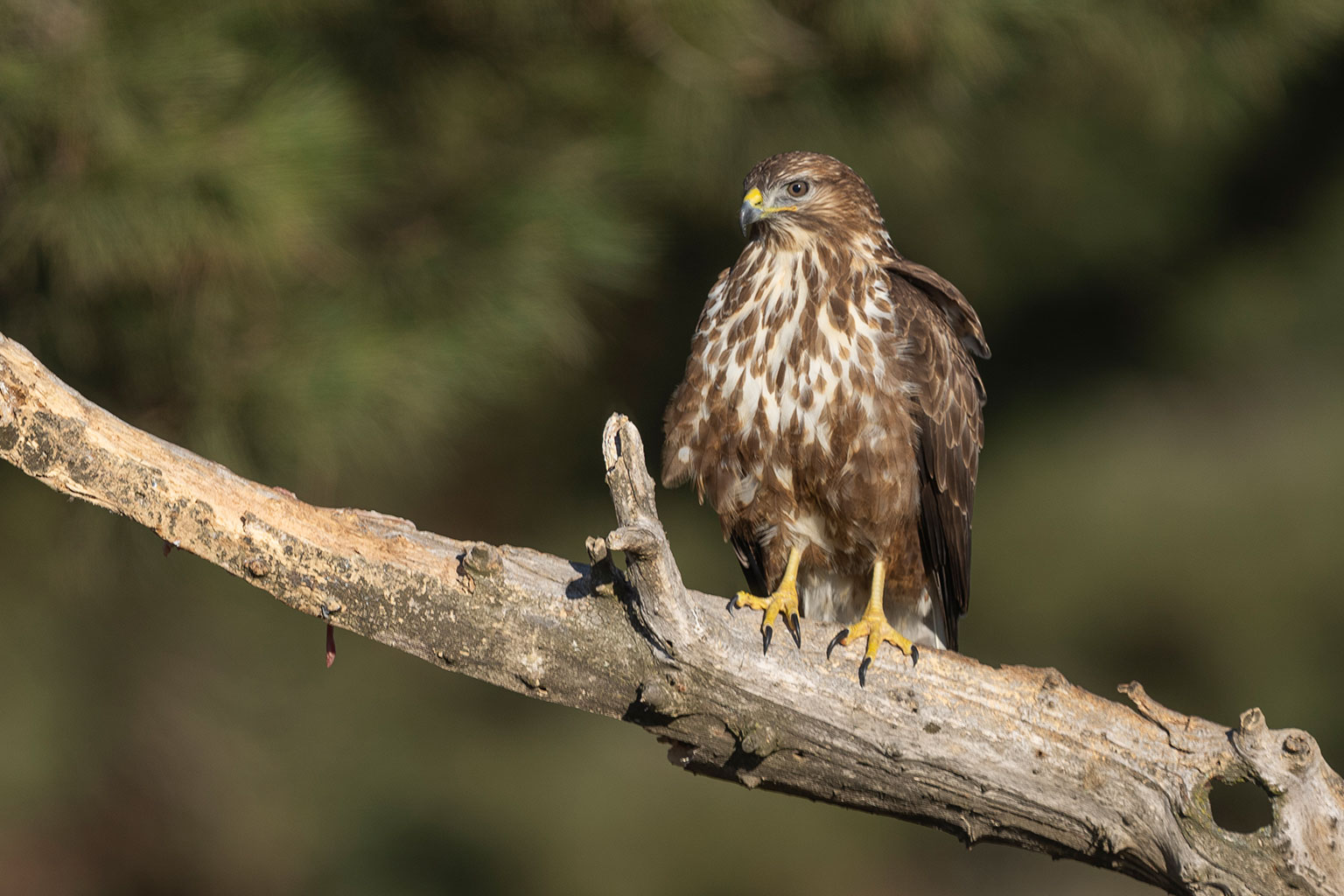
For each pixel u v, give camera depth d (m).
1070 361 17.08
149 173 8.77
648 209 12.67
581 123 11.52
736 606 6.68
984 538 16.47
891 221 15.02
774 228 8.06
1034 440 16.86
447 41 11.10
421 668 16.34
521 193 10.82
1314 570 16.09
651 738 16.56
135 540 10.96
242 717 14.61
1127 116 14.53
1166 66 11.98
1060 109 14.27
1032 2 10.88
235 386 9.74
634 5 10.59
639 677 6.18
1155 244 15.99
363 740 15.81
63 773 13.18
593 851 15.44
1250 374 17.16
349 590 6.07
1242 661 16.39
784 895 15.60
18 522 10.97
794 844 15.96
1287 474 16.45
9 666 12.27
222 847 14.92
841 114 11.47
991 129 13.88
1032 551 16.33
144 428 9.84
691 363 8.20
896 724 6.33
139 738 13.96
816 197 8.06
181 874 14.85
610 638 6.14
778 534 8.25
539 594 6.14
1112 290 16.38
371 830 15.35
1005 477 16.66
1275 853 6.11
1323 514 16.25
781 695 6.29
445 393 10.55
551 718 16.62
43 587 11.62
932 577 8.51
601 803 15.81
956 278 15.59
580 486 16.02
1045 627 16.48
